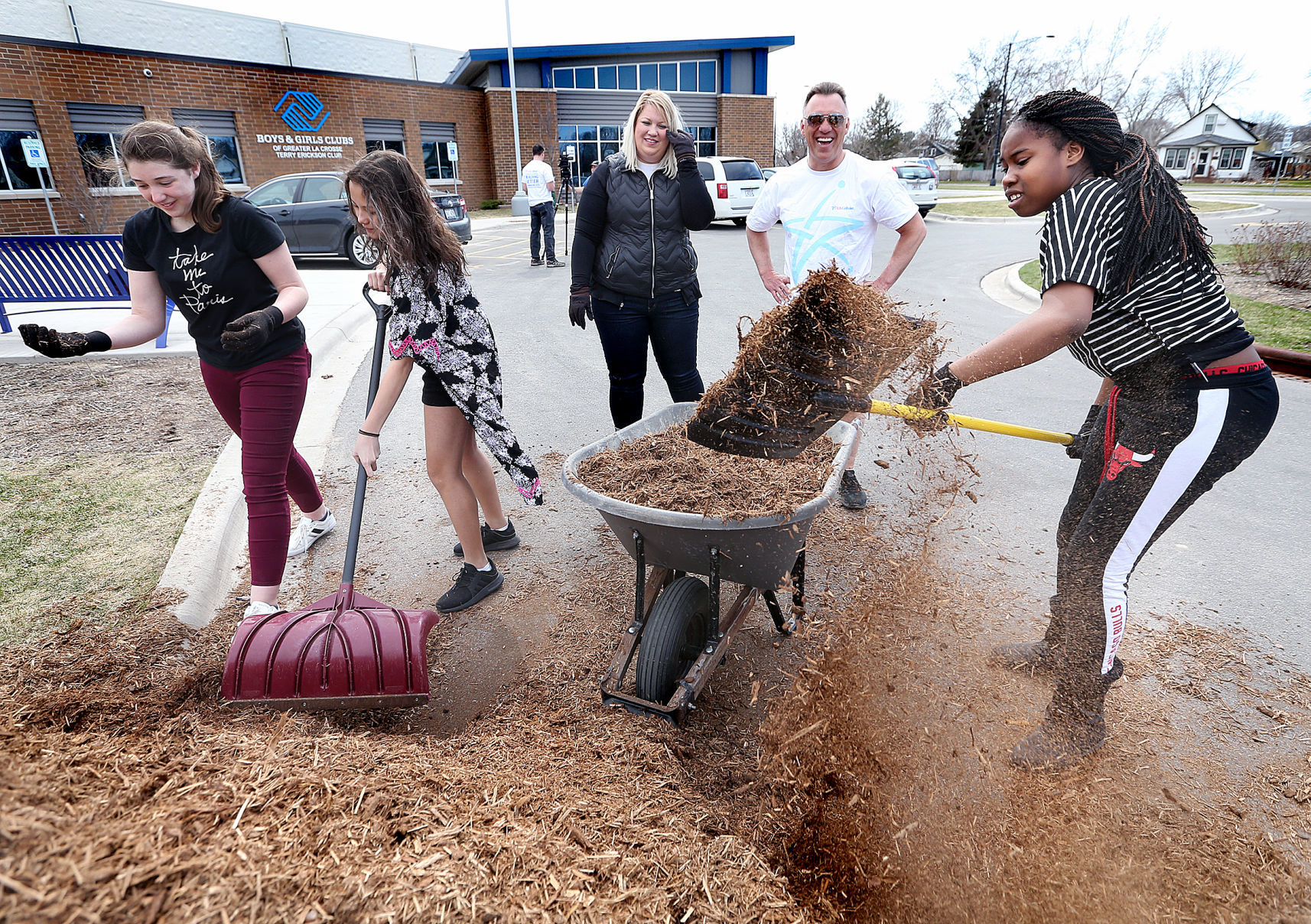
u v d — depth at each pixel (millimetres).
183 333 7820
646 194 3535
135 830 1387
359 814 1564
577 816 1695
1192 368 1905
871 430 5117
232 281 2686
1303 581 3264
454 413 2953
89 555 3299
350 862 1428
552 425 5418
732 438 2188
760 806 2020
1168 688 2621
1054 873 1845
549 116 26781
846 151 3781
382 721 2473
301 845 1448
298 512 4043
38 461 4395
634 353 3836
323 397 6125
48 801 1403
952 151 67375
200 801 1521
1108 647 2121
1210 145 67875
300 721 2191
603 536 3809
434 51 29219
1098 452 2262
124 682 2410
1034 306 9336
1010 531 3740
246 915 1275
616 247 3598
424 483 4445
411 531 3879
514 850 1521
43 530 3529
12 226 16172
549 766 1987
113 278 7578
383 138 23656
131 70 17500
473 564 3197
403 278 2670
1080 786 2107
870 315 2049
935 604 2822
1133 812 2078
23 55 15836
